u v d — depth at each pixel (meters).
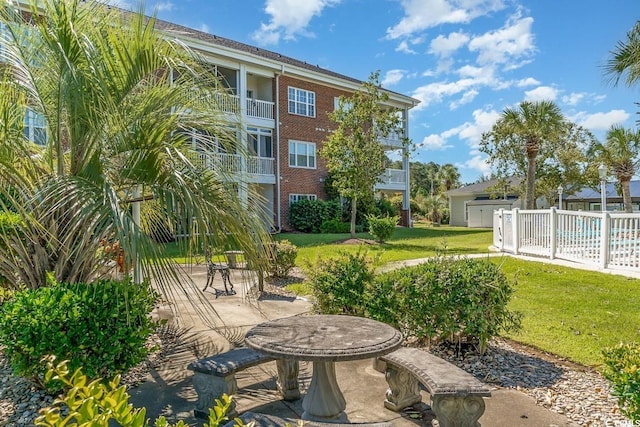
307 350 2.51
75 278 3.82
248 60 17.47
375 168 16.08
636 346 2.78
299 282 8.36
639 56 8.34
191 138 4.06
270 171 18.88
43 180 3.72
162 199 3.22
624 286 7.14
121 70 3.69
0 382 3.52
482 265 4.49
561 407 3.18
